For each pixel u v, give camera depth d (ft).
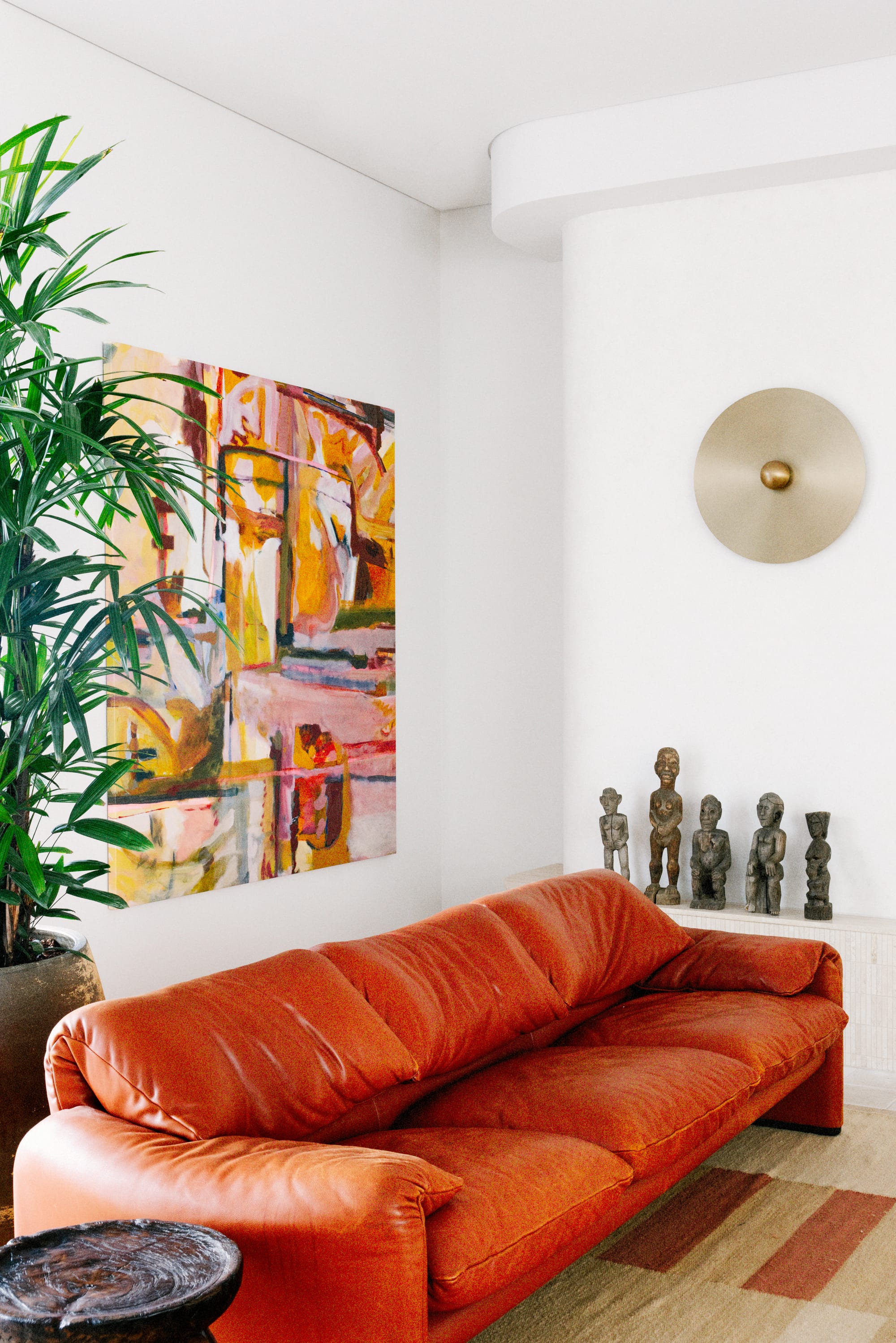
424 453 18.43
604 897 11.76
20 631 9.01
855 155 13.89
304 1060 7.77
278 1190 6.15
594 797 15.98
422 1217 6.02
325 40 13.14
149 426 13.57
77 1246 5.80
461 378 18.66
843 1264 8.92
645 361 15.62
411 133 15.67
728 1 12.41
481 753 18.61
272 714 15.38
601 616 15.92
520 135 15.44
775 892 14.35
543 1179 7.22
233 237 14.88
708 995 11.27
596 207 15.61
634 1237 9.41
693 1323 8.09
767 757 15.10
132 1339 5.01
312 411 15.99
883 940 13.61
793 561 14.89
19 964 8.93
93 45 13.05
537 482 18.12
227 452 14.64
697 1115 8.64
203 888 14.38
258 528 15.11
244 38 13.06
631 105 14.79
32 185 8.72
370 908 17.40
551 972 10.50
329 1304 5.95
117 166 13.33
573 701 16.19
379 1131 8.53
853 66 13.76
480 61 13.71
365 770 17.07
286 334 15.71
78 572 8.98
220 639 14.55
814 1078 11.57
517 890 11.10
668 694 15.60
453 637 18.79
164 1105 6.99
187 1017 7.48
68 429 8.41
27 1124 8.34
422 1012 8.89
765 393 14.93
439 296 18.76
